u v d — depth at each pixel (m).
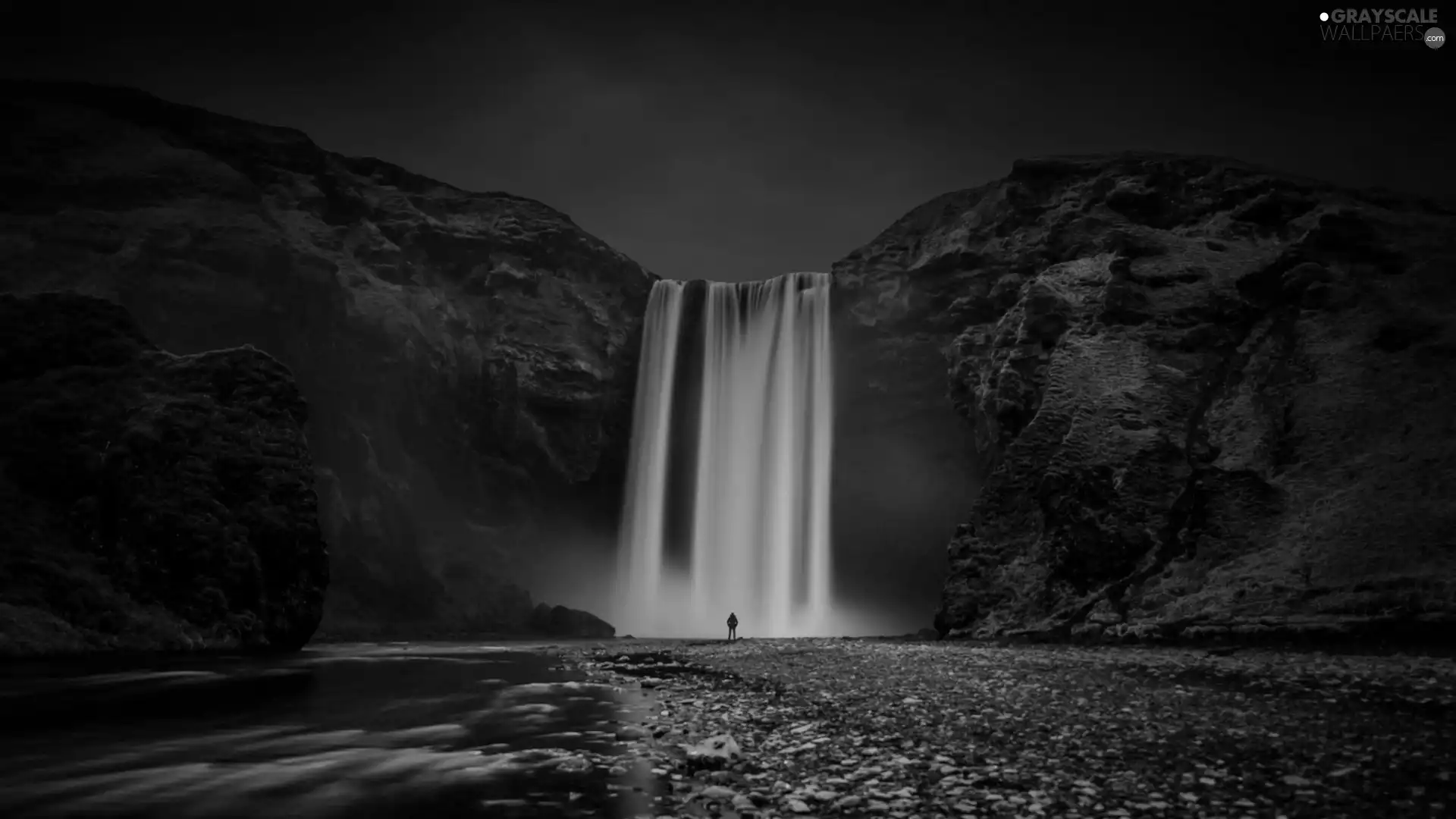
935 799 8.43
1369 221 35.47
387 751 11.50
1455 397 27.08
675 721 13.77
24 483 31.19
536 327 60.91
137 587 30.94
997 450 42.94
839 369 58.44
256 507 34.41
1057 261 47.41
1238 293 36.06
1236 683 16.25
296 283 49.59
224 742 12.11
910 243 58.84
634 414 63.09
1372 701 13.85
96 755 11.16
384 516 48.75
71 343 34.91
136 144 55.06
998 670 19.45
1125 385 34.44
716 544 60.47
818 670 20.92
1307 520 26.53
